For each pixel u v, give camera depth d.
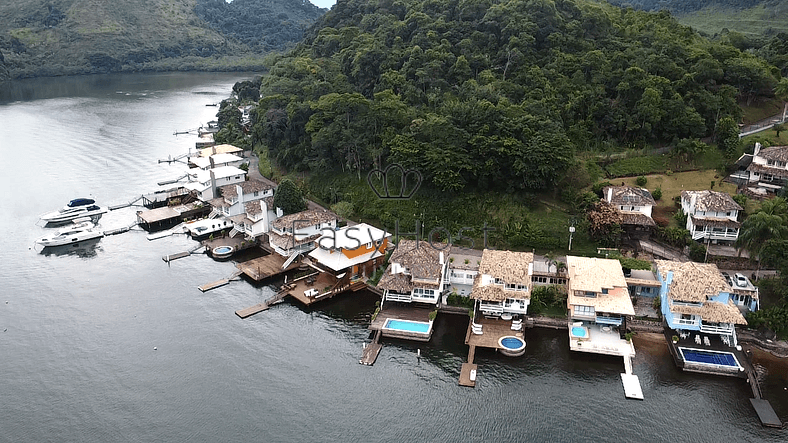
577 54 138.38
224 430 66.25
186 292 97.19
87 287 99.00
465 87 129.88
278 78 177.75
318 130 131.25
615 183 111.31
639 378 73.56
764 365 75.50
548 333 83.31
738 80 135.88
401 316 87.12
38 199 143.00
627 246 98.81
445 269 91.88
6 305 93.31
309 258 105.12
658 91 120.38
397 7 185.88
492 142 106.50
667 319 80.81
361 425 66.94
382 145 120.19
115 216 133.00
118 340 83.25
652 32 150.75
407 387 73.25
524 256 90.06
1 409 69.81
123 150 189.75
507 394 71.56
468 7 156.75
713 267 85.19
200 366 77.38
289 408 69.69
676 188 110.31
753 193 103.81
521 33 138.75
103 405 70.38
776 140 120.81
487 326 84.31
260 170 153.50
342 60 170.38
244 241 115.12
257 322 88.12
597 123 123.62
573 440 64.12
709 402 69.50
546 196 109.50
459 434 65.38
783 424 65.75
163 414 68.75
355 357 79.56
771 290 84.50
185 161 175.88
